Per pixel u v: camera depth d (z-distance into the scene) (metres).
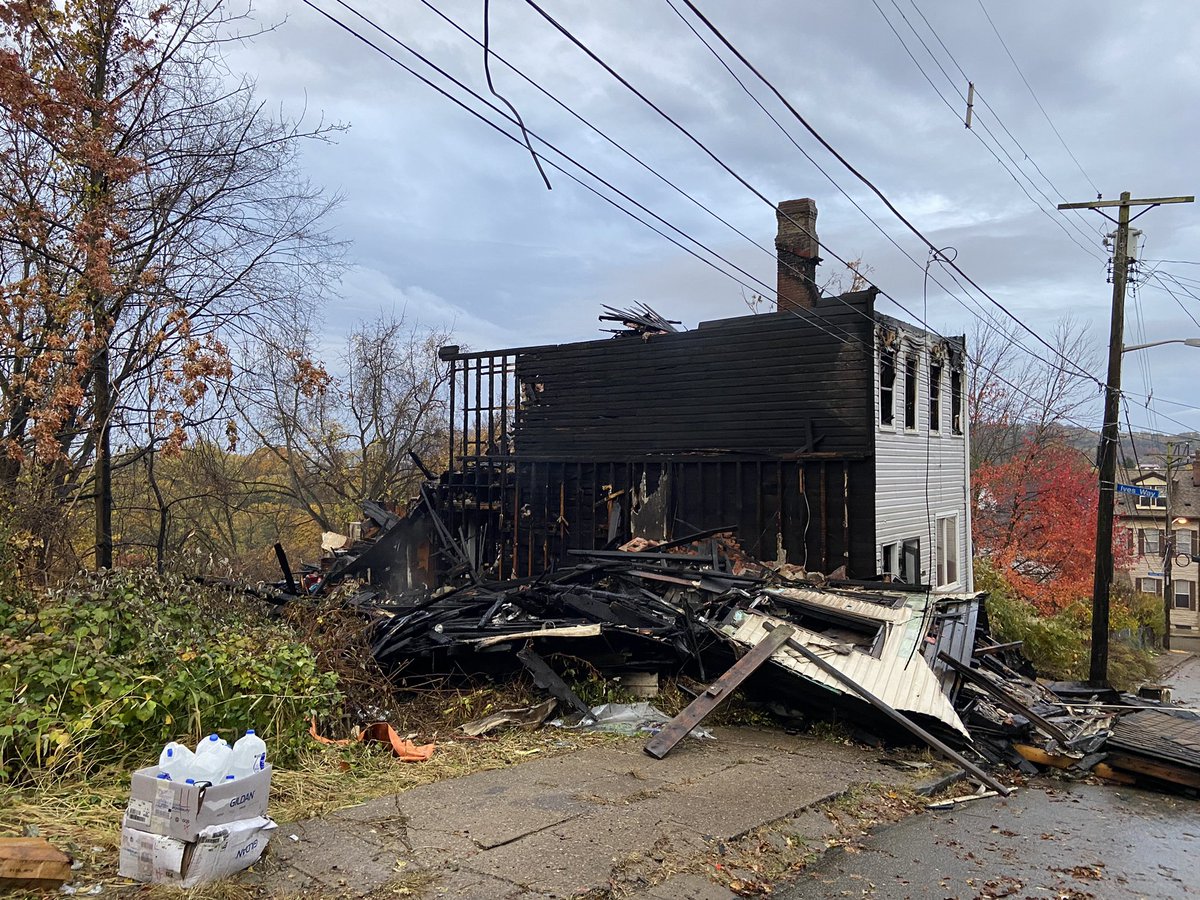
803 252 18.00
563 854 4.69
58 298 13.01
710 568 11.50
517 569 17.48
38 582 8.40
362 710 7.72
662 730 7.37
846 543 14.16
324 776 5.86
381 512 21.17
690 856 4.87
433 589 15.77
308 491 33.69
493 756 6.93
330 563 19.23
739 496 15.14
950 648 10.24
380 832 4.89
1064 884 5.12
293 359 16.59
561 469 17.25
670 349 16.55
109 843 4.32
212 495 20.73
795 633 9.23
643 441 16.77
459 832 4.96
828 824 5.79
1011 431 39.44
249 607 9.44
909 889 4.86
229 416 14.02
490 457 18.22
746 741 8.04
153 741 5.45
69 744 4.98
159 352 13.51
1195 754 7.87
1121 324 19.16
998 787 7.31
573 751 7.23
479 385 18.84
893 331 15.59
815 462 14.49
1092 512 30.06
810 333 14.88
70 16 13.55
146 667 5.76
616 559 12.07
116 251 13.66
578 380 17.77
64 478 13.56
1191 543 56.28
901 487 16.05
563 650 9.16
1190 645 50.28
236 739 5.83
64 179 13.46
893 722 8.11
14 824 4.38
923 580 17.34
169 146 14.88
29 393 12.09
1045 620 23.34
